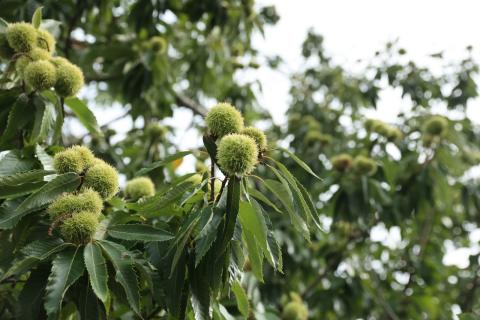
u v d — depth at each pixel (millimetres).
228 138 2182
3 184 2326
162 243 2430
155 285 2273
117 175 2459
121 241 2414
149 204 2420
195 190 2221
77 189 2389
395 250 7656
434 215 7328
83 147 2543
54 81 2795
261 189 6031
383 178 5582
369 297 6184
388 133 6016
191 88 7086
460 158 6117
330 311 6344
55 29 3389
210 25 5848
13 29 2861
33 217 2537
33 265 2094
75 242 2119
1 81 2982
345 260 6250
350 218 5172
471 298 6887
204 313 2197
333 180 5336
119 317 2891
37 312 2096
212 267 2182
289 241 5621
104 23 6227
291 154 2371
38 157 2568
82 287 2164
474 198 6383
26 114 2785
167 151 5176
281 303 5488
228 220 2080
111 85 5738
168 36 6512
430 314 6656
